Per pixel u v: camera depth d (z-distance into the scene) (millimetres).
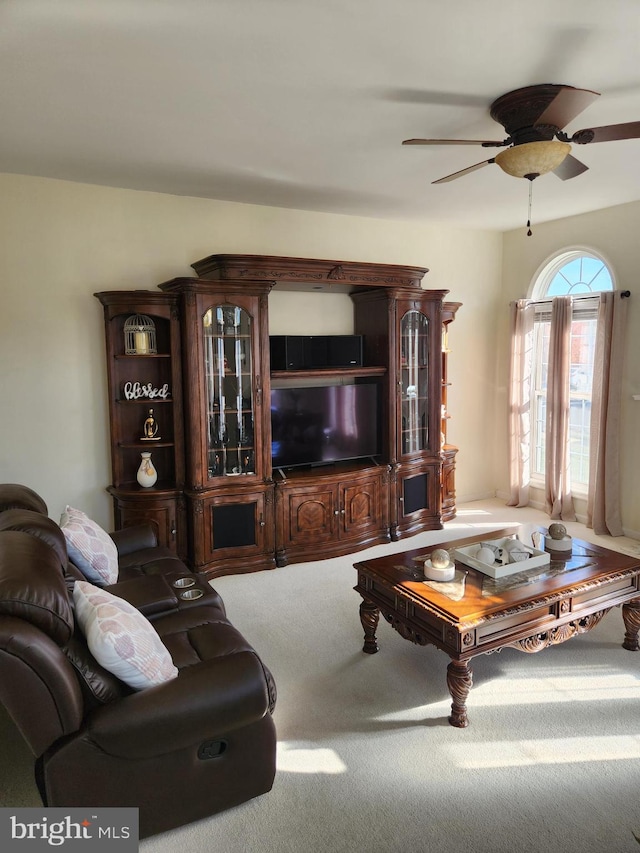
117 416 4145
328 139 3223
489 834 1964
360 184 4102
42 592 1735
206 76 2461
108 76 2449
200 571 4141
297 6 1951
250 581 4125
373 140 3246
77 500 4188
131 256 4207
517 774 2244
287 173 3830
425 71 2443
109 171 3754
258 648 3203
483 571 2930
